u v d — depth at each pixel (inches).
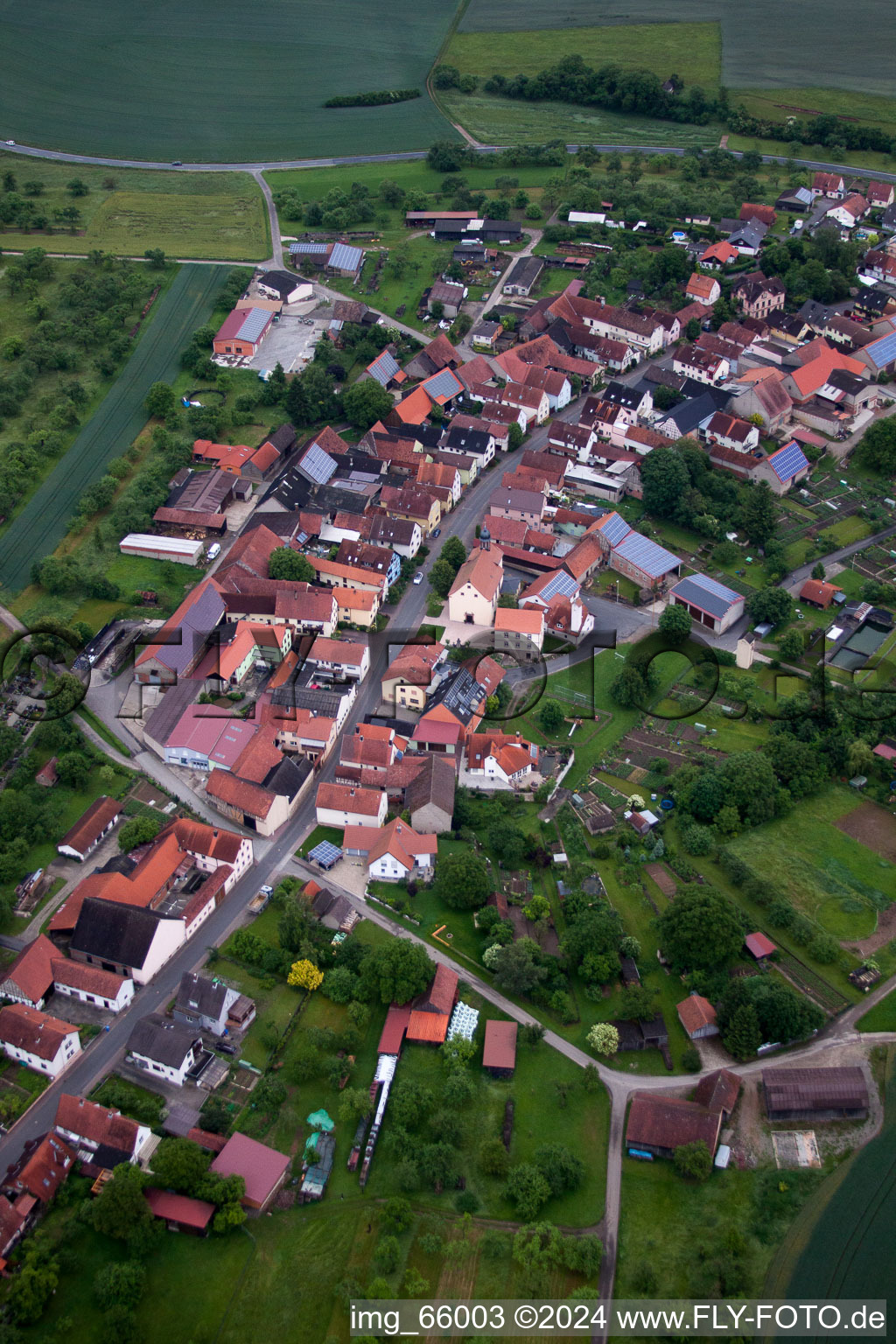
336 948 5743.1
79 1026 5398.6
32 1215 4630.9
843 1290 4544.8
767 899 6156.5
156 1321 4372.5
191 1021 5383.9
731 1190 4894.2
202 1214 4633.4
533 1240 4571.9
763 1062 5413.4
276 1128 5024.6
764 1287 4554.6
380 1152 4963.1
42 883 6117.1
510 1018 5575.8
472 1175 4909.0
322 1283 4510.3
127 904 5812.0
